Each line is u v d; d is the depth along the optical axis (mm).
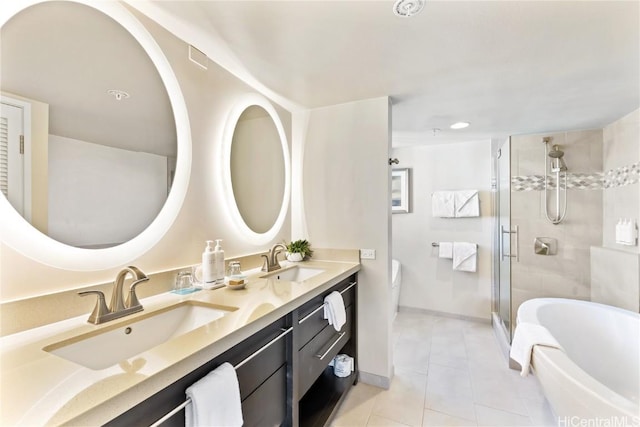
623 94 2041
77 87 1106
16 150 941
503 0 1140
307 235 2414
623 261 2270
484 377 2221
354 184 2250
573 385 1246
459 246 3424
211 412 808
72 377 675
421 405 1891
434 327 3250
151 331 1117
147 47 1333
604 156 2725
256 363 1099
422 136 3223
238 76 1842
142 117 1323
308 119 2426
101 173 1170
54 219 1021
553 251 2795
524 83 1893
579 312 2078
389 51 1526
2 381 657
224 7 1209
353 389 2088
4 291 896
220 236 1736
